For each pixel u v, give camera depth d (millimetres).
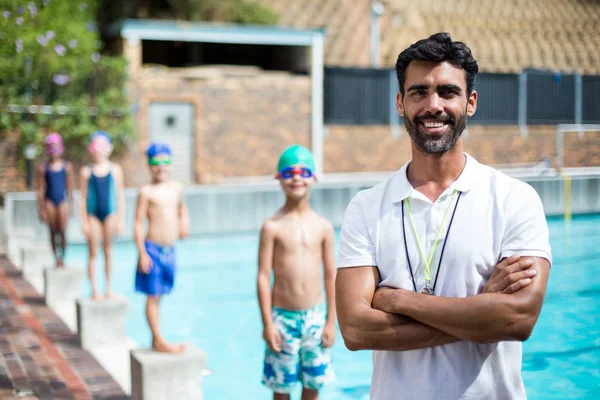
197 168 19422
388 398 2217
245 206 14516
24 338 6918
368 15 24078
